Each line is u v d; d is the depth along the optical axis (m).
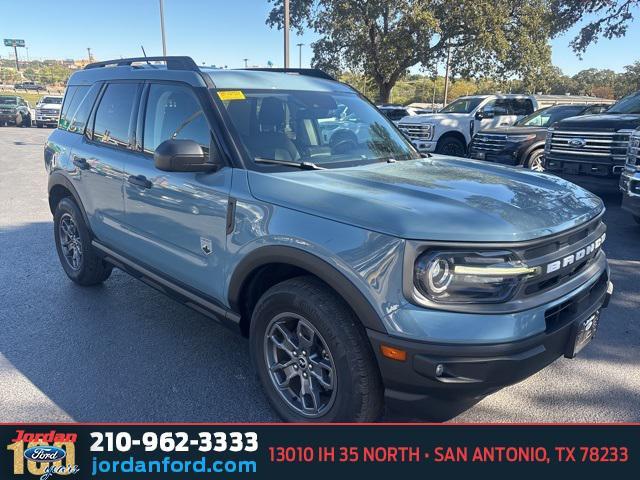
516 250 2.33
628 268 5.66
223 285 3.09
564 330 2.52
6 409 3.12
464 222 2.34
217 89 3.37
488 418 3.07
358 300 2.38
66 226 5.01
